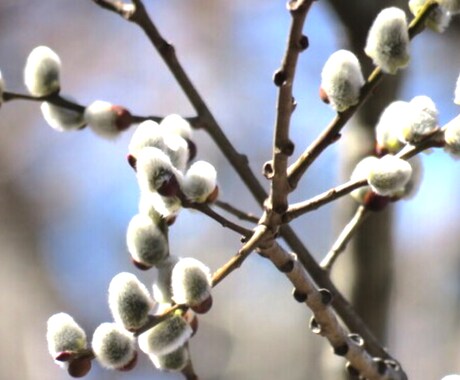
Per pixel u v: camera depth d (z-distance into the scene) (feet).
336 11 3.31
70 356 2.53
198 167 2.56
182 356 2.62
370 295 3.25
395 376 2.73
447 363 6.94
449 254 6.99
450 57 5.16
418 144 2.61
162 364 2.62
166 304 2.58
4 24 6.24
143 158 2.52
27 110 6.86
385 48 2.56
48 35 6.34
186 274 2.52
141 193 2.61
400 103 2.75
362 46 3.29
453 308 7.03
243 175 2.89
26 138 6.96
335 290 2.83
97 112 2.84
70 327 2.55
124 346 2.52
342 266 3.27
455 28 4.59
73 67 6.40
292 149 2.55
